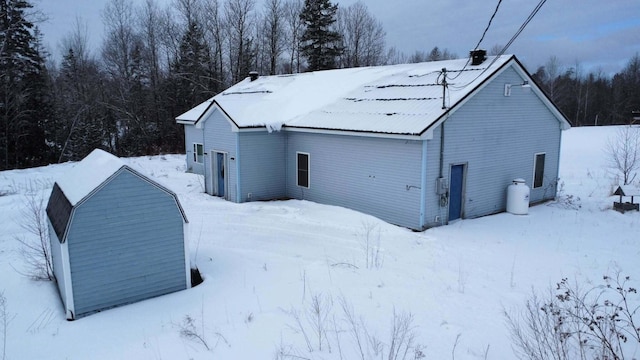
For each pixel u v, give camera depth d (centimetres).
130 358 633
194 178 2267
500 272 938
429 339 658
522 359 598
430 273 931
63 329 738
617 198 1786
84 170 925
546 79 7544
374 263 997
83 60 4828
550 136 1742
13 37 3291
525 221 1411
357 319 723
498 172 1535
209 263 1020
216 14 4450
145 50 4816
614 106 6500
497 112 1492
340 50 4853
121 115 4175
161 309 799
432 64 1786
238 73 4412
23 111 3189
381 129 1348
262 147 1736
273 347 644
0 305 827
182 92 4225
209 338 678
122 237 825
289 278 915
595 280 891
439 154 1316
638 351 618
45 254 978
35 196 1723
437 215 1341
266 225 1345
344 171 1541
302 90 2008
